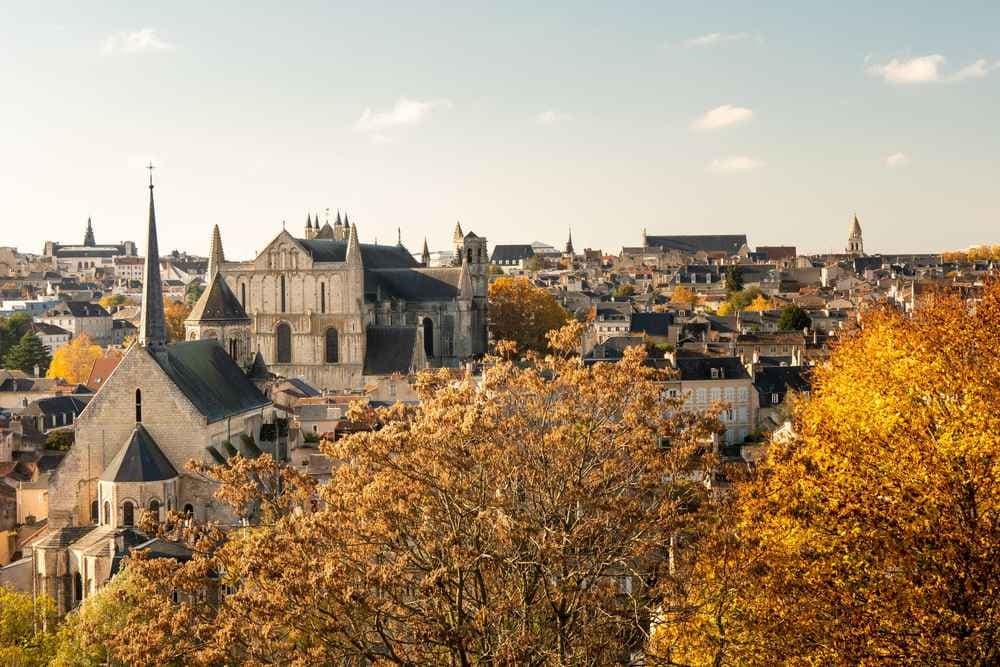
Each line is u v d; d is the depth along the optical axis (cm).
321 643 4431
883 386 6000
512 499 4959
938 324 6762
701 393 16512
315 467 10281
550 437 5012
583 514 4950
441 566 4450
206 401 10675
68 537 9012
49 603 7762
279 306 19400
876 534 4450
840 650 4134
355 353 19212
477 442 4916
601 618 4788
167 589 4856
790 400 13700
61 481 10269
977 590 4088
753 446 12875
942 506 4497
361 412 5212
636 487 5109
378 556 4828
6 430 14012
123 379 10181
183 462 10156
